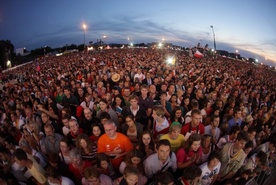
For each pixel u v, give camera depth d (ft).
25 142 13.15
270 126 22.04
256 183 14.74
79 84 28.14
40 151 14.75
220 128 17.26
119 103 20.22
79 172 12.03
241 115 19.66
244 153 12.51
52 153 13.14
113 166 13.20
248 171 13.00
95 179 10.00
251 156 13.94
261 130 19.76
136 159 10.90
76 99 23.85
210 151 13.17
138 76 36.52
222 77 51.01
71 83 30.60
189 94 25.57
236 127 14.84
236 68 94.68
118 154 12.97
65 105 20.43
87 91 25.29
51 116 20.26
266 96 31.83
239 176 13.34
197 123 14.60
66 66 74.84
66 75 45.50
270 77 84.28
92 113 18.57
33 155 12.78
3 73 91.20
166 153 10.62
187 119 17.22
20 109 22.35
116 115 17.80
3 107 27.14
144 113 18.02
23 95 29.22
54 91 30.27
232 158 12.51
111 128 12.47
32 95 27.89
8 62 166.50
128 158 11.07
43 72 65.41
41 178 11.43
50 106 21.15
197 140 11.49
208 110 21.35
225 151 12.63
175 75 39.93
